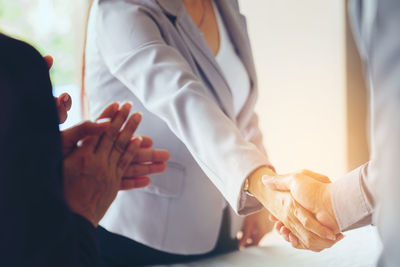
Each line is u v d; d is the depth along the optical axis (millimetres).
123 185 905
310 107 3305
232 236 1461
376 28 471
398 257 458
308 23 3250
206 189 1336
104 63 1305
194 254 1356
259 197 1038
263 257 1289
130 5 1226
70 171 736
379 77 471
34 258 548
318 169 3291
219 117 1099
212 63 1315
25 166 556
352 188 905
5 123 555
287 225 1005
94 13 1345
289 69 3371
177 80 1123
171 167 1295
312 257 1245
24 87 577
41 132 579
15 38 614
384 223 472
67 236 594
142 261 1326
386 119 466
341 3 3086
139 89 1172
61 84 4422
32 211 550
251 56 1471
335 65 3162
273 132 3488
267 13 3441
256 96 1506
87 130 795
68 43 4383
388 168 465
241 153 1040
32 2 4363
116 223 1301
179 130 1116
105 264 1328
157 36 1205
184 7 1309
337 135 3201
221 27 1429
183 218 1312
